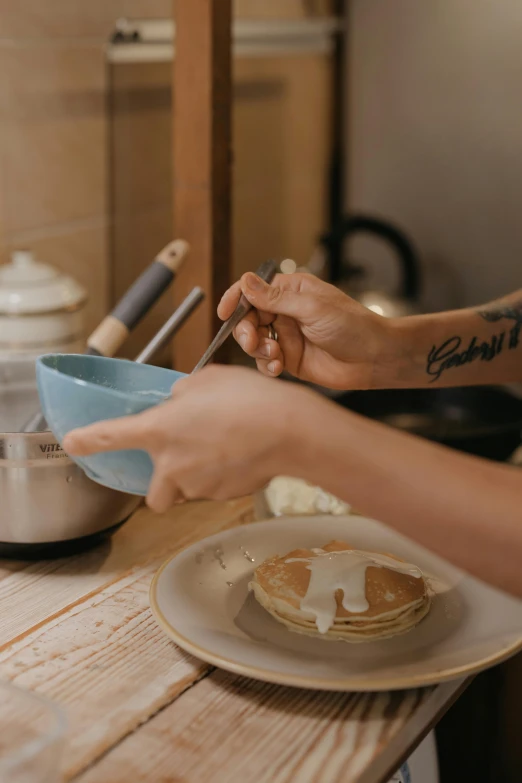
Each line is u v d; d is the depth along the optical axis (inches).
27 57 47.5
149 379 29.4
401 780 30.3
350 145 77.6
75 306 42.8
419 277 72.4
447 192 73.8
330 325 33.4
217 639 25.6
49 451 30.0
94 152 53.3
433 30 71.0
